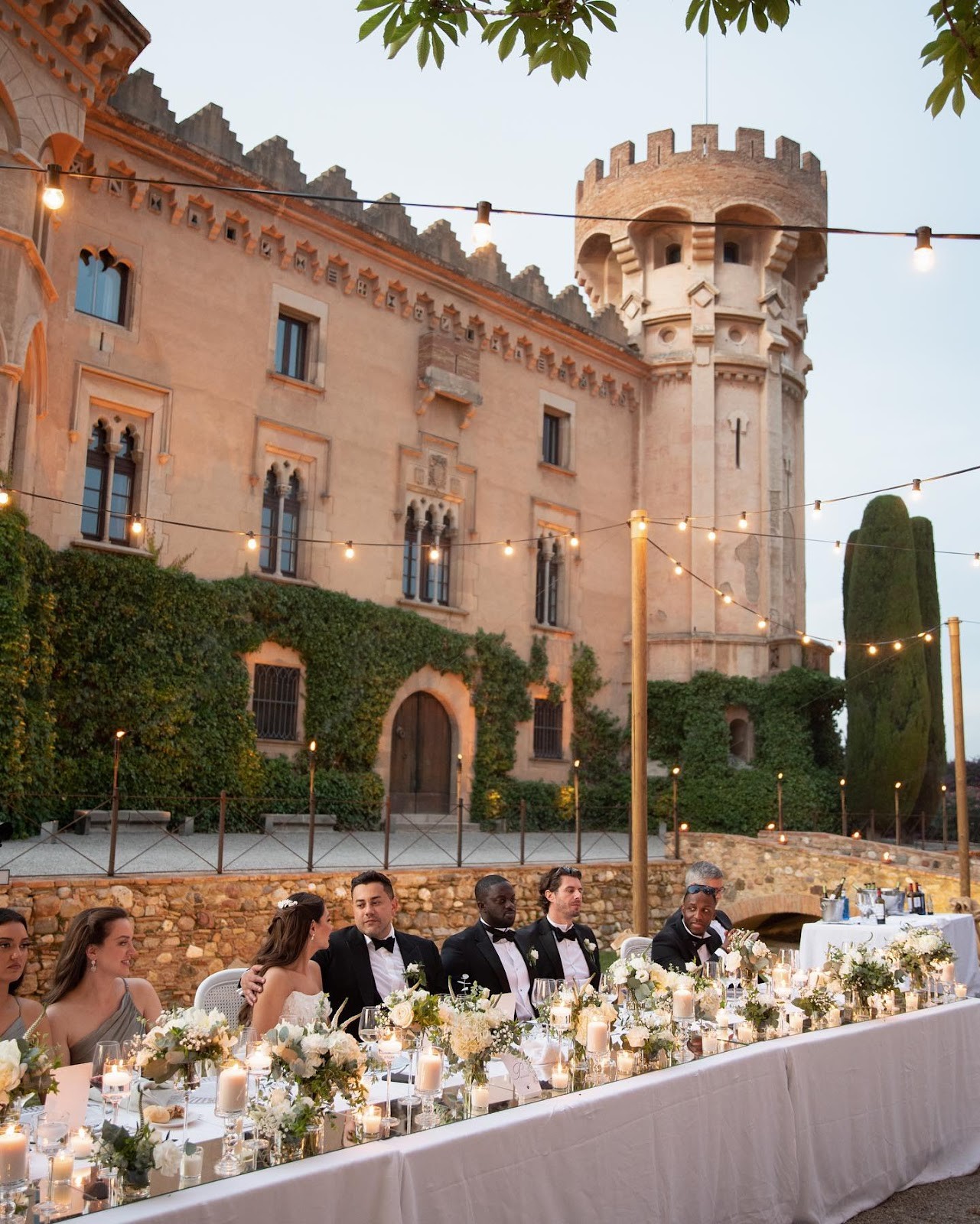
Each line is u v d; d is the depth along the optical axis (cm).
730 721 3212
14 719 1712
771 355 3369
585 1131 468
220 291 2356
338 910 1567
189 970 1385
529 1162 441
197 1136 400
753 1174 560
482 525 2880
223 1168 372
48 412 2053
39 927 1251
